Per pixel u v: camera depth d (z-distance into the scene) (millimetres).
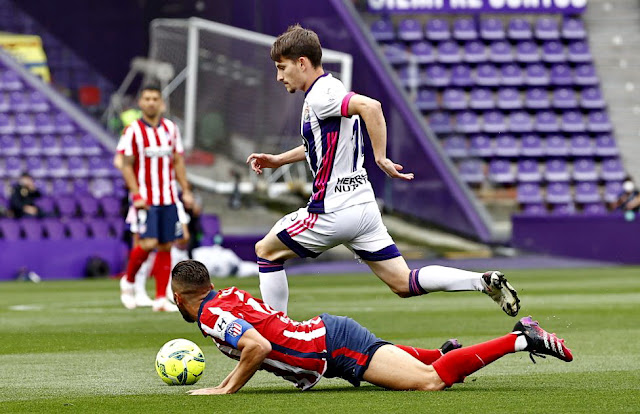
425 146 70000
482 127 74188
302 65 14383
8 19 75188
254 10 71750
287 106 67438
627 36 80188
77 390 13570
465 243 67438
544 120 75438
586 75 77875
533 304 31266
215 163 68125
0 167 67812
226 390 12703
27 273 54688
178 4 73250
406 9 76812
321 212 14305
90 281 52438
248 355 12336
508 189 71688
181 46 69188
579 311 28328
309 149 14414
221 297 12562
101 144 70062
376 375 12680
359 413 10984
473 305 31578
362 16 76500
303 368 12609
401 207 68750
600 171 74375
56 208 61375
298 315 27234
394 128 70375
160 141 28578
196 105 68500
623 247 61469
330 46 71125
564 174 73438
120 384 14227
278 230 14680
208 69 68625
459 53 76938
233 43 68250
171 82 68938
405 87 72375
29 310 30625
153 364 16859
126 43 74125
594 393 12586
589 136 75812
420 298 35188
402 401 11875
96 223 60000
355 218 14203
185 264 12609
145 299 32312
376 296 36656
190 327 24141
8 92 71250
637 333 21891
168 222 29109
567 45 79250
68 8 74812
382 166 13773
